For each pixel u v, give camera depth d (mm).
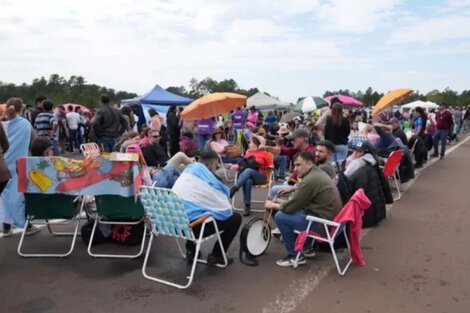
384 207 6473
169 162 6285
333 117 8336
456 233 5965
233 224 4707
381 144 9445
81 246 5359
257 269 4680
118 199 4895
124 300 3922
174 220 4250
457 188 9242
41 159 4762
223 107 11023
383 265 4793
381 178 6664
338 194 4883
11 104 5602
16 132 5531
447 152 16875
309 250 5035
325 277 4457
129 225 5270
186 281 4352
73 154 15781
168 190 4125
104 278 4410
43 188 4789
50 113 11102
